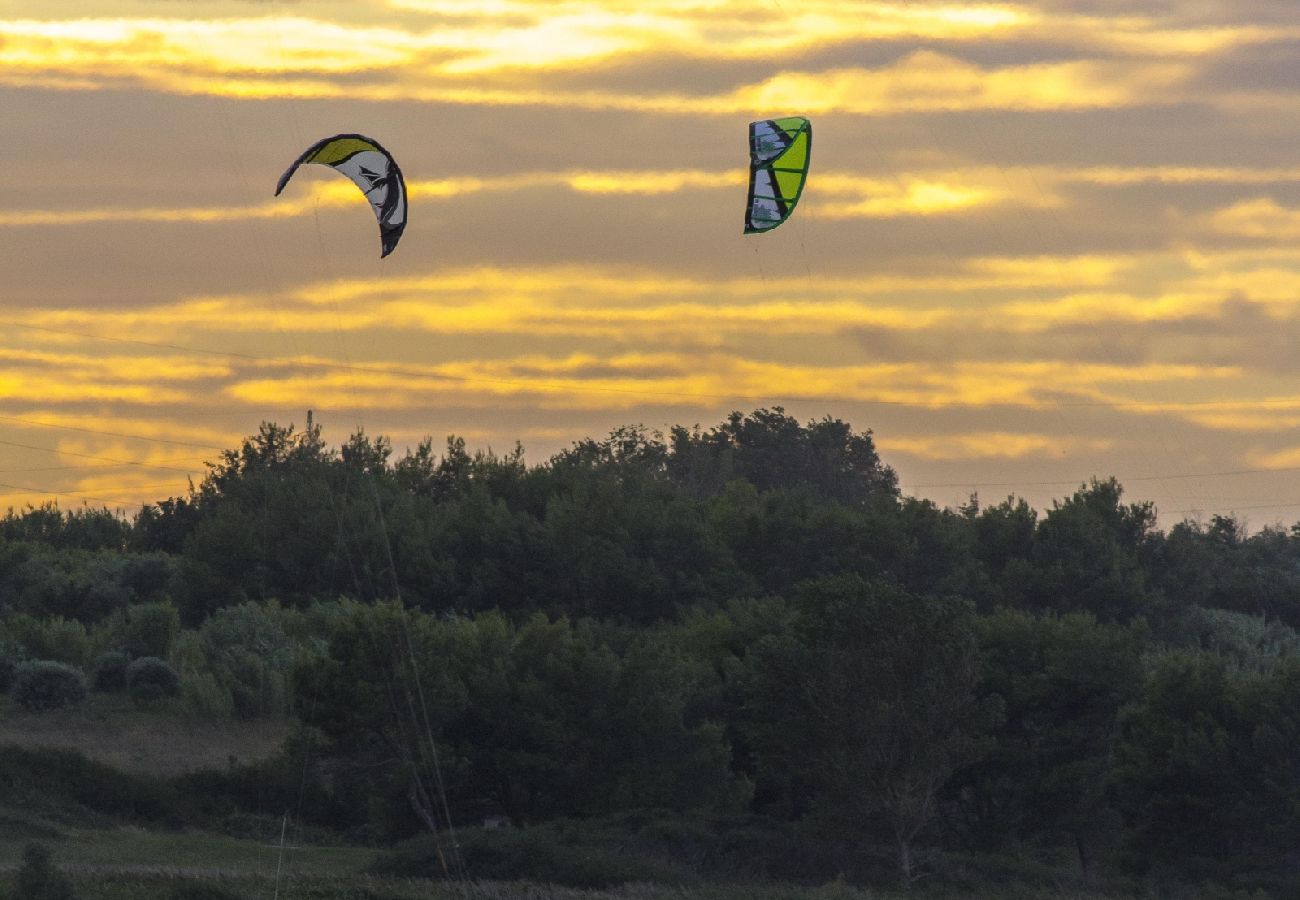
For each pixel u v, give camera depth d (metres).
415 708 189.12
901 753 164.50
